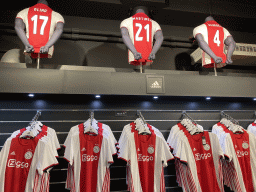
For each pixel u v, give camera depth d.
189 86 2.18
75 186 1.88
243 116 2.85
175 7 2.99
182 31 3.42
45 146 1.83
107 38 2.98
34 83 1.87
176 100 2.66
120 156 1.99
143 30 2.19
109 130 2.16
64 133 2.32
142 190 1.95
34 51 1.93
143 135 2.07
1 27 2.69
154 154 2.04
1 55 2.69
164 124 2.58
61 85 1.91
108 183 1.94
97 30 3.00
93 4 2.81
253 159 2.26
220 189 2.05
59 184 2.21
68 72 1.96
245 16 3.24
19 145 1.81
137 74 2.10
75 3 2.78
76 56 2.88
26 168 1.78
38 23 2.01
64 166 2.25
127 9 2.93
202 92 2.19
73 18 3.04
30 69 1.89
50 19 2.05
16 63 2.30
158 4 2.88
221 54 2.27
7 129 2.22
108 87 2.01
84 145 1.98
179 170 2.17
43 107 2.33
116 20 3.20
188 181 2.04
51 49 2.04
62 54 2.84
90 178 1.91
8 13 2.87
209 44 2.27
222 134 2.35
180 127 2.28
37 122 2.03
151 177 1.99
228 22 3.37
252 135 2.34
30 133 1.77
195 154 2.09
